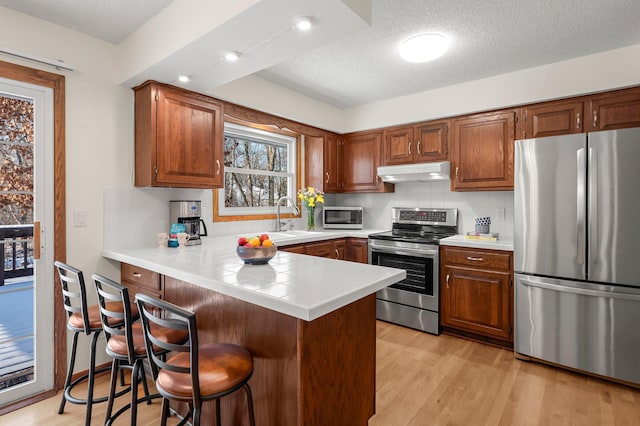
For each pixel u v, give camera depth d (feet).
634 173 6.88
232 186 11.46
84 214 7.47
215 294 5.29
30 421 5.99
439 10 6.54
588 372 7.47
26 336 6.74
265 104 10.29
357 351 5.14
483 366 8.09
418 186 12.77
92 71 7.56
